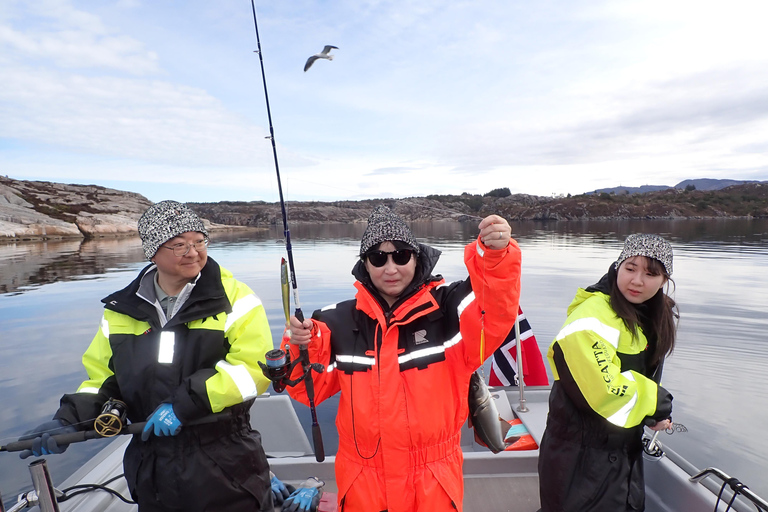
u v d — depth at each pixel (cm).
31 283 1454
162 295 172
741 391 528
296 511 221
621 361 169
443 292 163
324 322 165
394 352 149
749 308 951
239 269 1778
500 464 272
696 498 202
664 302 176
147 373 158
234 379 154
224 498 162
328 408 475
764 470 363
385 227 149
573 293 1143
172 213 159
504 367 409
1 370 647
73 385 590
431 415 145
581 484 167
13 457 388
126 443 274
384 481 145
